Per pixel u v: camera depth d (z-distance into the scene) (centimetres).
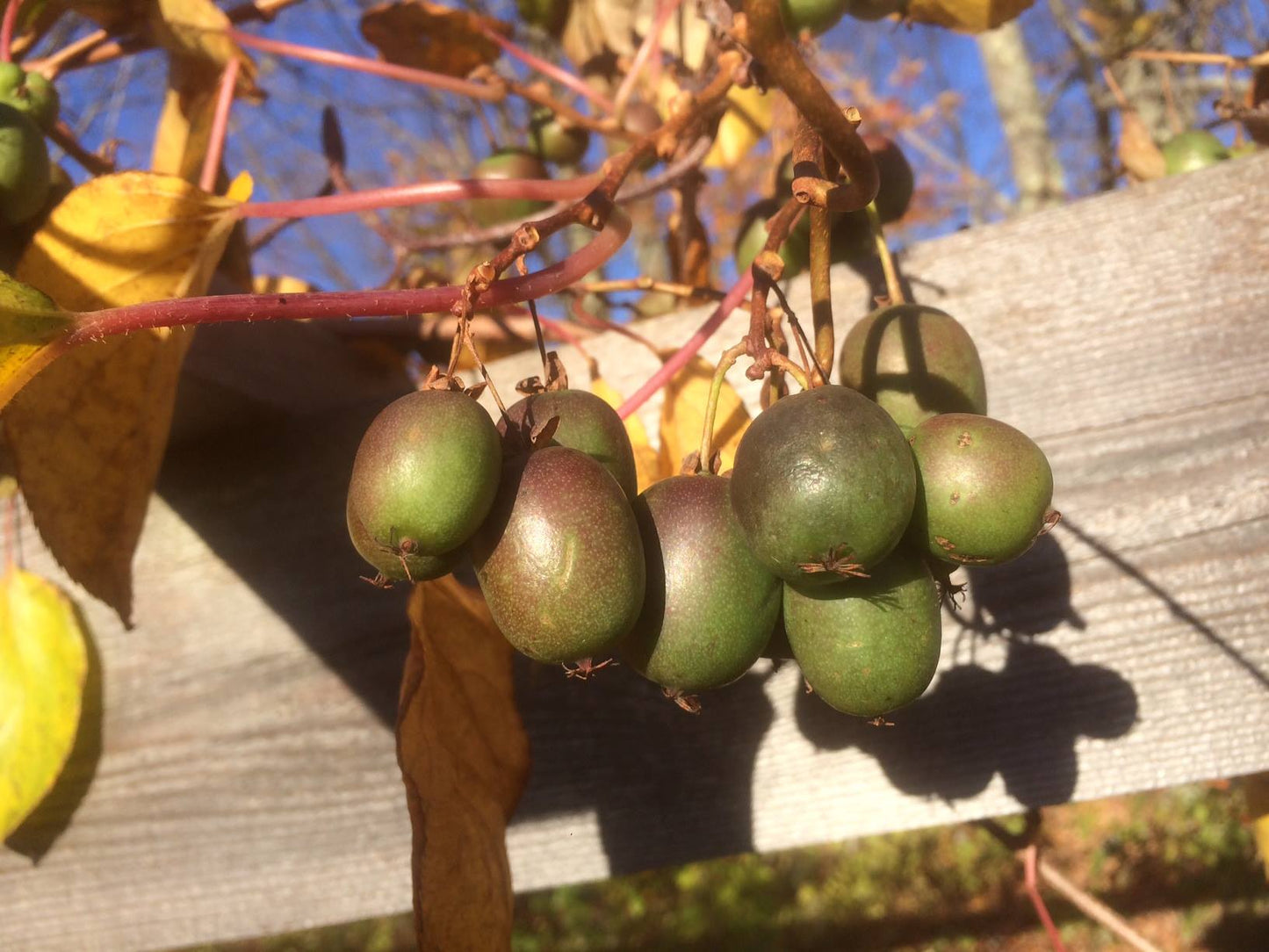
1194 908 103
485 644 24
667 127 21
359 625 27
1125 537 23
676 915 124
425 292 18
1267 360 23
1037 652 23
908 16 29
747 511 15
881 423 15
